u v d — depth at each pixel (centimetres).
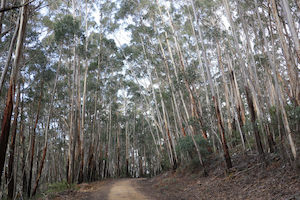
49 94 2538
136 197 1148
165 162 2720
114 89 3262
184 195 1148
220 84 2998
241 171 1163
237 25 1916
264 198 742
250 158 1341
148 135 4569
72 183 1814
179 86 1858
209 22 2144
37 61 1803
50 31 2027
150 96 3219
